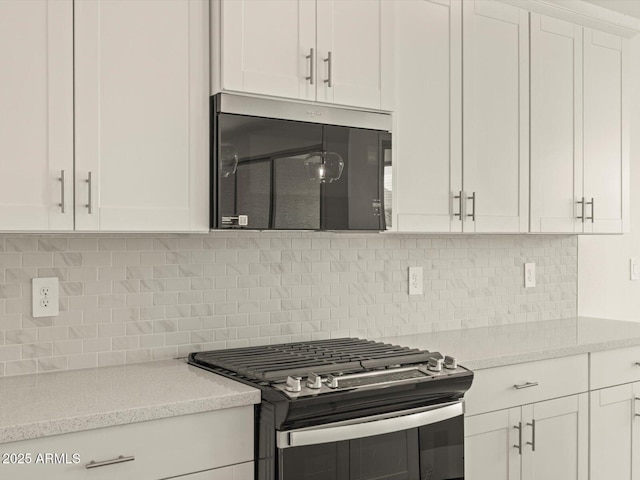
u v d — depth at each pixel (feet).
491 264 11.04
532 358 8.64
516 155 9.82
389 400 6.79
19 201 6.16
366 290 9.63
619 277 12.94
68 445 5.49
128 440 5.78
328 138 7.83
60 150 6.35
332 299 9.30
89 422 5.54
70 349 7.41
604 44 10.96
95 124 6.55
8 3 6.11
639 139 12.95
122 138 6.70
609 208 11.02
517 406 8.55
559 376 9.02
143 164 6.81
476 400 8.14
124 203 6.70
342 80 7.93
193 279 8.18
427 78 8.86
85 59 6.49
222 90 7.08
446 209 9.05
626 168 11.27
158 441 5.94
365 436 6.63
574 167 10.52
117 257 7.68
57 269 7.33
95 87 6.55
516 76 9.82
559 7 10.13
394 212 8.54
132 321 7.78
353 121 8.05
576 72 10.57
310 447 6.36
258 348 8.29
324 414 6.38
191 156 7.10
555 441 8.99
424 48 8.83
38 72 6.26
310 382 6.48
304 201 7.62
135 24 6.77
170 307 8.02
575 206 10.53
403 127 8.63
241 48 7.19
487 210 9.48
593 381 9.42
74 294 7.43
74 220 6.42
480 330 10.57
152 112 6.86
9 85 6.12
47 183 6.29
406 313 10.05
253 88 7.25
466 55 9.25
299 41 7.61
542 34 10.14
